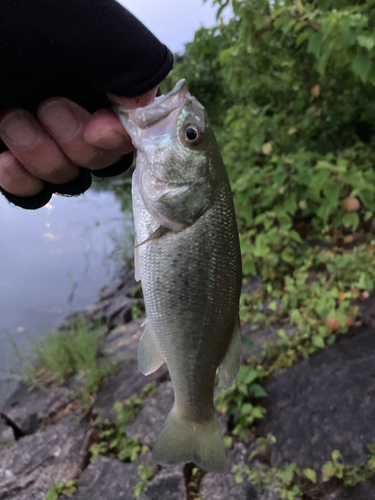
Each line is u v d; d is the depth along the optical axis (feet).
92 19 0.41
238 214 2.02
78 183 0.56
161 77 0.45
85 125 0.50
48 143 0.50
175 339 0.60
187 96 0.56
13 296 2.75
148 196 0.57
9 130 0.48
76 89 0.48
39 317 2.43
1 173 0.53
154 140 0.54
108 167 0.58
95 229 3.78
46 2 0.40
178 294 0.59
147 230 0.59
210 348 0.62
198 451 0.66
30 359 1.96
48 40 0.41
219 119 3.23
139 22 0.44
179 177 0.56
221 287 0.60
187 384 0.63
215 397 1.12
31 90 0.46
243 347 1.32
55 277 2.97
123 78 0.45
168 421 0.68
